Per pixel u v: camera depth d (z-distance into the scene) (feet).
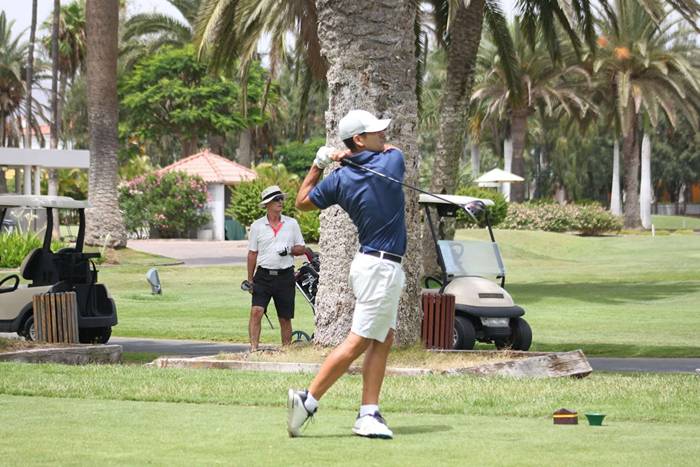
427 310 86.84
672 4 172.24
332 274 75.46
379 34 74.49
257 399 52.29
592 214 406.21
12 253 217.15
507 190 453.17
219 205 357.82
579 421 46.11
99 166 238.07
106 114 237.45
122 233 240.94
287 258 84.33
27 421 44.11
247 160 492.13
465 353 74.33
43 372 63.98
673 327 124.36
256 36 180.04
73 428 42.09
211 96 454.40
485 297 95.09
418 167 76.33
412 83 75.87
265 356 74.18
